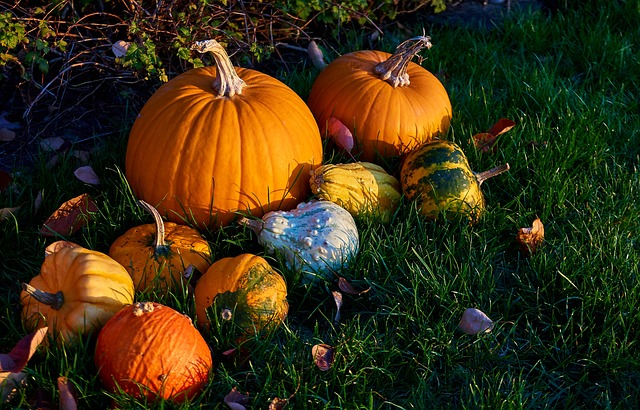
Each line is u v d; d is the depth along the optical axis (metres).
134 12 4.42
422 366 3.03
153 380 2.64
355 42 5.18
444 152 3.58
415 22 5.47
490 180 3.99
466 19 5.49
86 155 3.99
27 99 4.35
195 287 3.15
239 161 3.32
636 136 4.40
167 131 3.35
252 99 3.44
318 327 3.20
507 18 5.47
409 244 3.54
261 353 2.96
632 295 3.25
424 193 3.56
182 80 3.56
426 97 3.91
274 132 3.38
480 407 2.82
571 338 3.18
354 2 4.99
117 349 2.66
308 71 4.84
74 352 2.84
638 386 3.01
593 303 3.26
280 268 3.29
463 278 3.32
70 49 4.57
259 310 2.97
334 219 3.32
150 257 3.15
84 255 2.92
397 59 3.83
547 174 3.94
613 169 4.14
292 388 2.86
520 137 4.18
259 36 5.05
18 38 4.02
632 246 3.59
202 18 4.55
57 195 3.70
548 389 3.01
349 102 3.86
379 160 3.88
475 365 3.05
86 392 2.70
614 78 4.93
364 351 2.96
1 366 2.57
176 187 3.36
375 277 3.36
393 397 2.92
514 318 3.31
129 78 4.58
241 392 2.83
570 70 5.04
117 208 3.55
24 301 2.95
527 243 3.56
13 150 4.07
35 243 3.46
